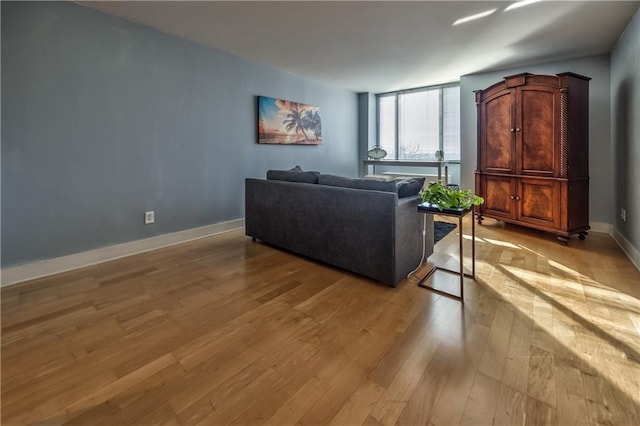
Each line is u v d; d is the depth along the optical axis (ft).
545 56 12.81
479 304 6.84
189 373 4.80
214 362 5.05
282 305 6.92
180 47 11.33
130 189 10.36
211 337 5.74
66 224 9.04
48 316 6.46
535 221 11.89
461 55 12.77
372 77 16.49
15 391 4.41
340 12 9.17
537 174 11.67
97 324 6.17
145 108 10.53
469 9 8.93
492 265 9.11
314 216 9.42
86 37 9.09
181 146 11.64
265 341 5.61
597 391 4.32
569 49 11.96
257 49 12.43
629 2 8.50
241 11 9.17
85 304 6.98
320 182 9.64
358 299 7.18
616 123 11.49
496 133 13.03
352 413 4.03
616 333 5.68
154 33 10.58
